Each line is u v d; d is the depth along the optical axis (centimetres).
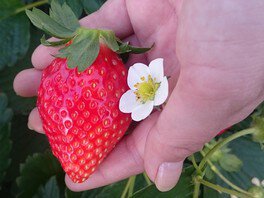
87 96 13
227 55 10
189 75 11
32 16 13
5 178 18
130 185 16
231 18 10
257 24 10
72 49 12
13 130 18
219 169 17
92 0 17
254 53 11
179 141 12
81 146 13
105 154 14
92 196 17
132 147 14
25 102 18
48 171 17
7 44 17
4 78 18
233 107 11
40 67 16
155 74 13
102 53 13
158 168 13
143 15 15
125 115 13
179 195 15
